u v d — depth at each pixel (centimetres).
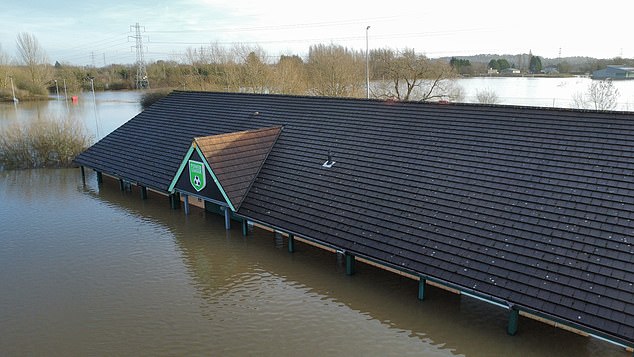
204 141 1930
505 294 1179
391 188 1641
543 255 1220
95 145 2881
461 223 1403
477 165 1570
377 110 2084
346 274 1611
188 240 1934
